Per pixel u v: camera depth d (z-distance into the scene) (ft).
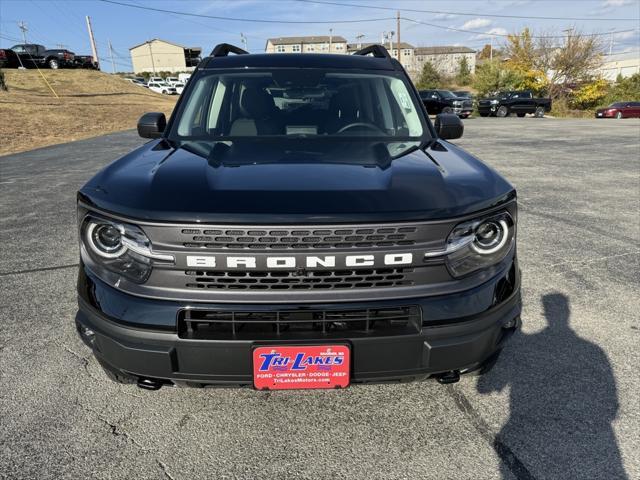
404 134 9.64
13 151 46.01
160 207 5.83
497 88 151.74
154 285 5.97
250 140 8.93
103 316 6.18
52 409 7.79
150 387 6.46
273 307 5.80
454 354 6.19
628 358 9.15
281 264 5.73
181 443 7.10
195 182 6.34
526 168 30.81
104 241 6.21
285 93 10.21
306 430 7.38
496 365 8.96
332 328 6.06
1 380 8.52
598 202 21.52
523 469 6.61
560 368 8.86
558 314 10.88
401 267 5.93
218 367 6.05
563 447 6.98
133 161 7.50
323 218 5.67
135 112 87.10
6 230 17.88
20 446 6.98
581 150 40.06
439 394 8.20
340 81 10.50
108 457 6.82
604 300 11.57
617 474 6.50
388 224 5.75
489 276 6.38
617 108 103.91
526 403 7.93
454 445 7.06
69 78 120.16
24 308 11.33
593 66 144.15
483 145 43.88
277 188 6.13
